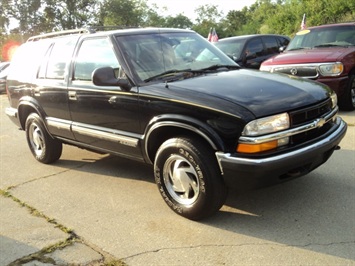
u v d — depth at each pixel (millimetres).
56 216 4133
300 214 3775
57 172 5543
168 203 3963
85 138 4824
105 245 3496
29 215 4191
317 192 4195
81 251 3414
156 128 3814
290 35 33531
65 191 4809
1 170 5824
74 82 4805
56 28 43781
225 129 3359
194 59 4543
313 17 31000
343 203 3916
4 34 43906
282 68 7867
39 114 5531
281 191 4281
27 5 41750
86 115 4684
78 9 43750
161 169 3912
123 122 4211
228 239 3445
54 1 42656
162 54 4414
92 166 5680
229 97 3492
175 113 3656
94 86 4488
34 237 3703
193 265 3107
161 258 3238
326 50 7918
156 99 3795
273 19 36219
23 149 6984
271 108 3377
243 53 10602
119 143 4312
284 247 3256
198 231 3613
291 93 3654
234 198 4199
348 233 3387
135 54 4305
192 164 3602
